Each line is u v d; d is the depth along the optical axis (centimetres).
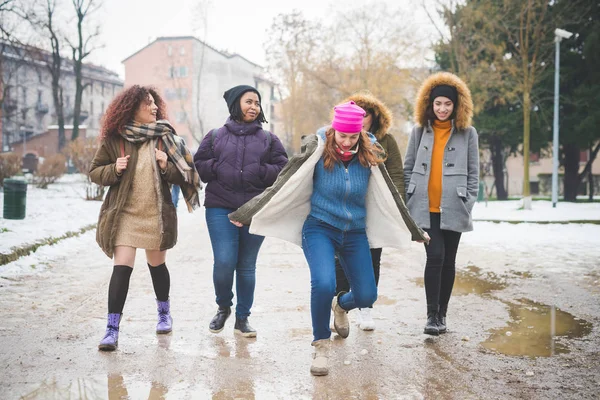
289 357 433
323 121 3762
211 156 489
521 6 2130
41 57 4100
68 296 633
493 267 849
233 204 474
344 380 385
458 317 556
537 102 2725
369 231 442
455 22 2303
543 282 725
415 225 435
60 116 4447
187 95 7588
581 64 2731
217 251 473
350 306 452
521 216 1717
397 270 831
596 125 2686
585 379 383
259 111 496
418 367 411
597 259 909
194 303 606
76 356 427
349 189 407
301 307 593
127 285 457
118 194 457
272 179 483
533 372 397
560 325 523
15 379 379
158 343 464
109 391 360
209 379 384
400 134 3303
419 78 2991
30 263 820
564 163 3000
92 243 1091
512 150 3281
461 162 497
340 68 3384
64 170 2525
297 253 994
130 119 464
